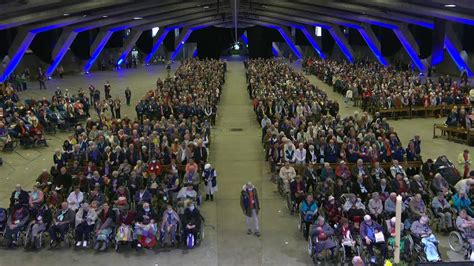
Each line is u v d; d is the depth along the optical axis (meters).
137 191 14.98
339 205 13.72
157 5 46.84
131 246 13.48
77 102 29.89
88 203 14.23
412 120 29.27
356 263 10.30
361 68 46.88
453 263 7.53
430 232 12.40
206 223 15.07
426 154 21.80
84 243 13.41
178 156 18.48
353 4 43.59
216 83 38.88
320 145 18.47
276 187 18.19
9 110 26.92
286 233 14.30
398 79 36.22
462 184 14.72
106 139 19.75
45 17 34.53
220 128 28.36
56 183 16.09
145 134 20.47
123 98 38.44
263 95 31.03
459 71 46.88
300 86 33.22
